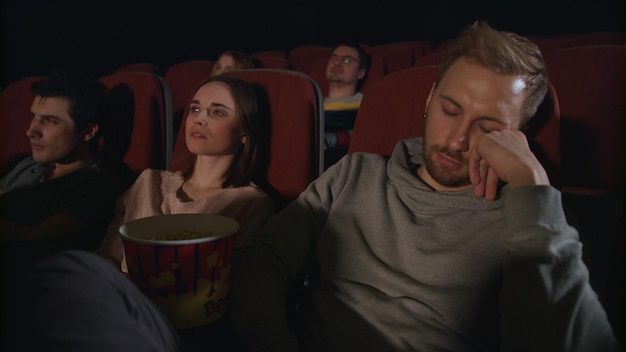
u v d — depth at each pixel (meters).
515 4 4.21
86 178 1.30
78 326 0.45
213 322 0.70
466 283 0.75
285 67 2.79
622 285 1.02
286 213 0.91
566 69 1.31
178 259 0.63
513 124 0.78
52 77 1.33
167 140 1.38
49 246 1.19
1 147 1.60
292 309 0.92
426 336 0.75
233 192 1.11
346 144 2.20
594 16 3.89
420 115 1.07
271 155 1.17
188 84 2.79
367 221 0.86
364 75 2.82
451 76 0.81
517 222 0.67
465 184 0.83
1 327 0.43
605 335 0.64
